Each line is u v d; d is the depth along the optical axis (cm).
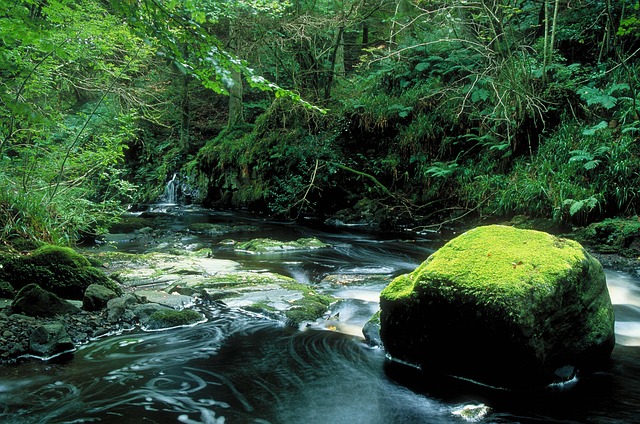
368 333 405
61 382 321
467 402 300
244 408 292
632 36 1070
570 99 1025
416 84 1289
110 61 941
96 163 801
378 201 1239
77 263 489
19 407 287
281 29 1426
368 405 298
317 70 1431
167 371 343
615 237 775
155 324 431
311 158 1333
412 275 368
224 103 2195
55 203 734
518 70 1040
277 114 1452
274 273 646
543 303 297
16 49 564
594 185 863
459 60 1216
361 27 1727
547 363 308
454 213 1090
